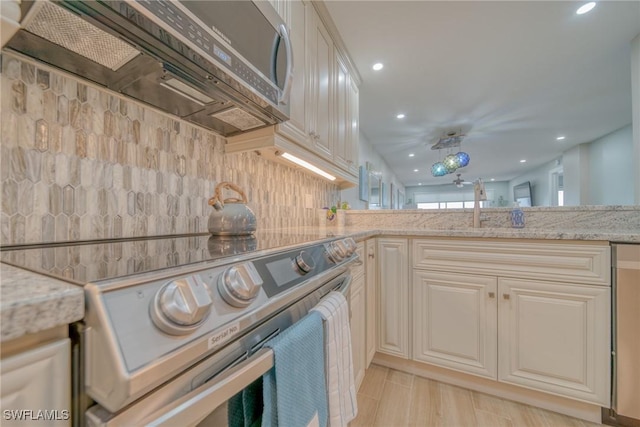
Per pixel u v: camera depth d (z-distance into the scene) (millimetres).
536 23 1752
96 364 281
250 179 1392
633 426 1178
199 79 763
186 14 610
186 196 1033
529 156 5125
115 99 815
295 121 1275
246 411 535
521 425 1244
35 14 493
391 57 2107
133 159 858
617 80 2416
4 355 240
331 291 879
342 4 1590
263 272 558
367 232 1465
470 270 1458
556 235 1251
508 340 1365
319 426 596
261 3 901
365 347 1525
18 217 619
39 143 654
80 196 729
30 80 642
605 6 1615
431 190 9016
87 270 384
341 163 1963
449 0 1569
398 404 1382
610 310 1177
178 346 339
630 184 3498
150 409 320
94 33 560
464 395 1451
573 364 1239
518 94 2688
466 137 3947
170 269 398
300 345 556
